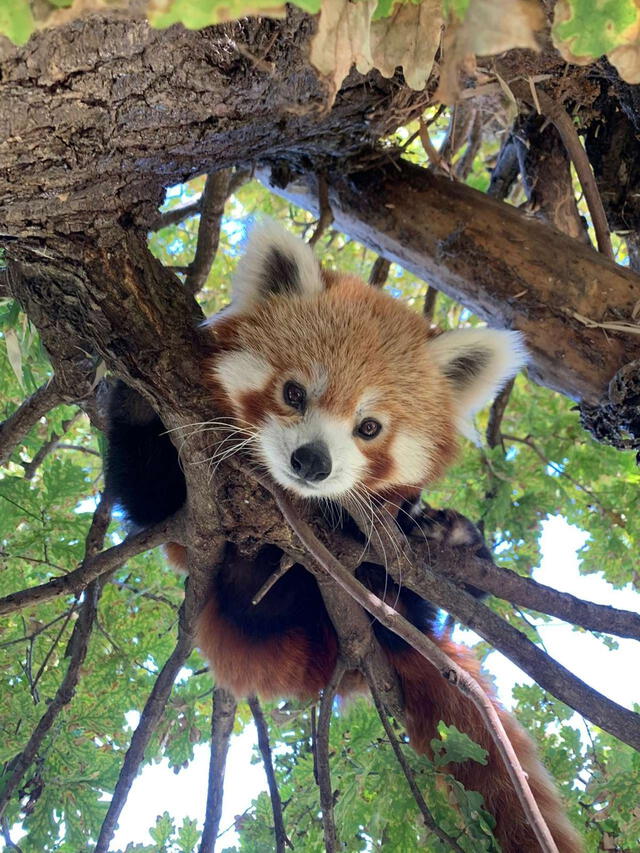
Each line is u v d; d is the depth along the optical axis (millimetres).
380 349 451
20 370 420
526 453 684
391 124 425
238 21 285
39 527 459
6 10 157
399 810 375
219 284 831
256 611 456
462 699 482
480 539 481
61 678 473
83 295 338
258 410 421
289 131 373
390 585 473
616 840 427
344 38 188
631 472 626
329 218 477
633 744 361
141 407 431
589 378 422
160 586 533
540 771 468
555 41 178
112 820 396
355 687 502
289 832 458
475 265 447
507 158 604
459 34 170
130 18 234
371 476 439
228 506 370
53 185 297
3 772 430
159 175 333
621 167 520
